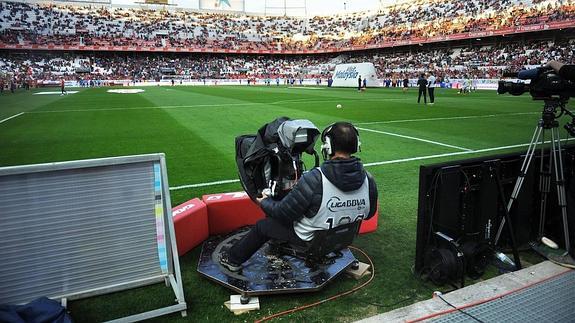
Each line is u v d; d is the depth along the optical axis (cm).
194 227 385
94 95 2927
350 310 287
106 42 5734
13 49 5159
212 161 762
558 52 4031
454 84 3997
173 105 2016
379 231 432
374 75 4316
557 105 347
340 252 347
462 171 329
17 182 257
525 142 948
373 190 290
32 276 266
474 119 1405
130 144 941
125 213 291
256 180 324
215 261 342
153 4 7306
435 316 273
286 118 315
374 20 7056
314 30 7688
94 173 279
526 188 376
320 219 266
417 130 1141
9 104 2123
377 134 1065
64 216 272
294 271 321
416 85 4478
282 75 6266
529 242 388
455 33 4969
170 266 311
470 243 334
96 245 284
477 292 302
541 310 281
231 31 7106
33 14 5988
